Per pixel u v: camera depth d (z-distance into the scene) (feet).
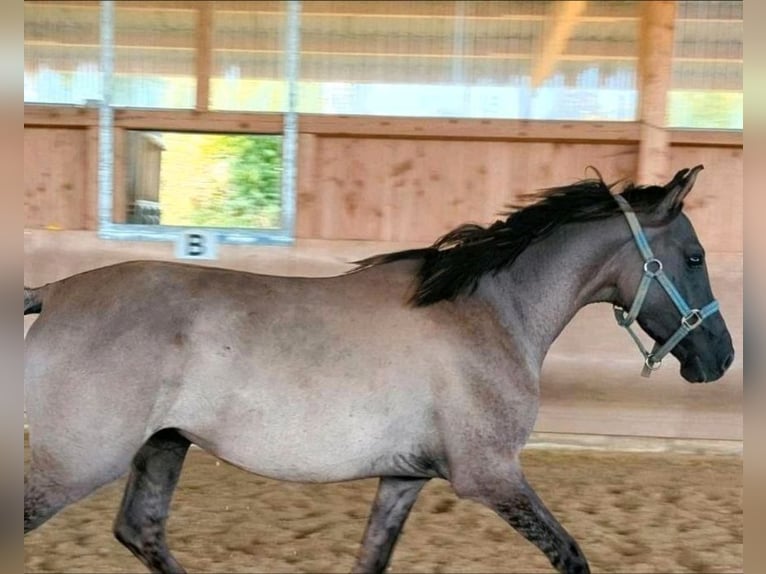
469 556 10.98
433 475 8.27
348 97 16.58
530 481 14.16
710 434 15.99
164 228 16.65
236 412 7.70
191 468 14.73
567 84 16.33
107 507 12.56
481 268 8.38
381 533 8.93
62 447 7.59
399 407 7.86
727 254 15.88
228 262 16.44
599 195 8.74
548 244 8.74
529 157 16.52
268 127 16.61
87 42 16.55
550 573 10.46
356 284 8.30
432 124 16.42
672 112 16.30
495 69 16.39
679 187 8.51
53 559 10.52
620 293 8.82
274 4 16.42
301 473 7.88
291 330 7.85
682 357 8.89
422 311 8.14
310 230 16.87
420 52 16.40
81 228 16.89
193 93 16.70
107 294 7.98
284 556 10.90
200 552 10.96
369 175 16.72
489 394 8.03
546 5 16.16
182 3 16.47
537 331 8.66
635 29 16.10
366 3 16.31
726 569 10.73
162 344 7.70
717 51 16.06
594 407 16.19
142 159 16.89
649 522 12.37
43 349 7.76
